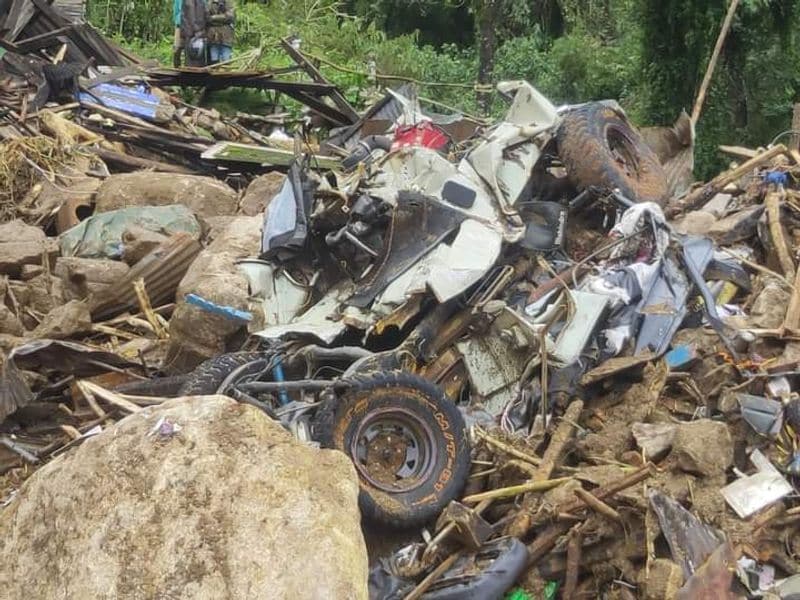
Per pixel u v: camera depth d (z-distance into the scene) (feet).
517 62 82.43
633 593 20.57
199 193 38.34
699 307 26.68
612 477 21.77
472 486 22.86
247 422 16.16
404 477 22.33
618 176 29.81
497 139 28.68
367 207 25.84
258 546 14.89
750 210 31.99
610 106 32.12
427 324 24.81
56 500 16.14
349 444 21.70
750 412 23.58
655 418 24.04
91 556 15.31
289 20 88.22
